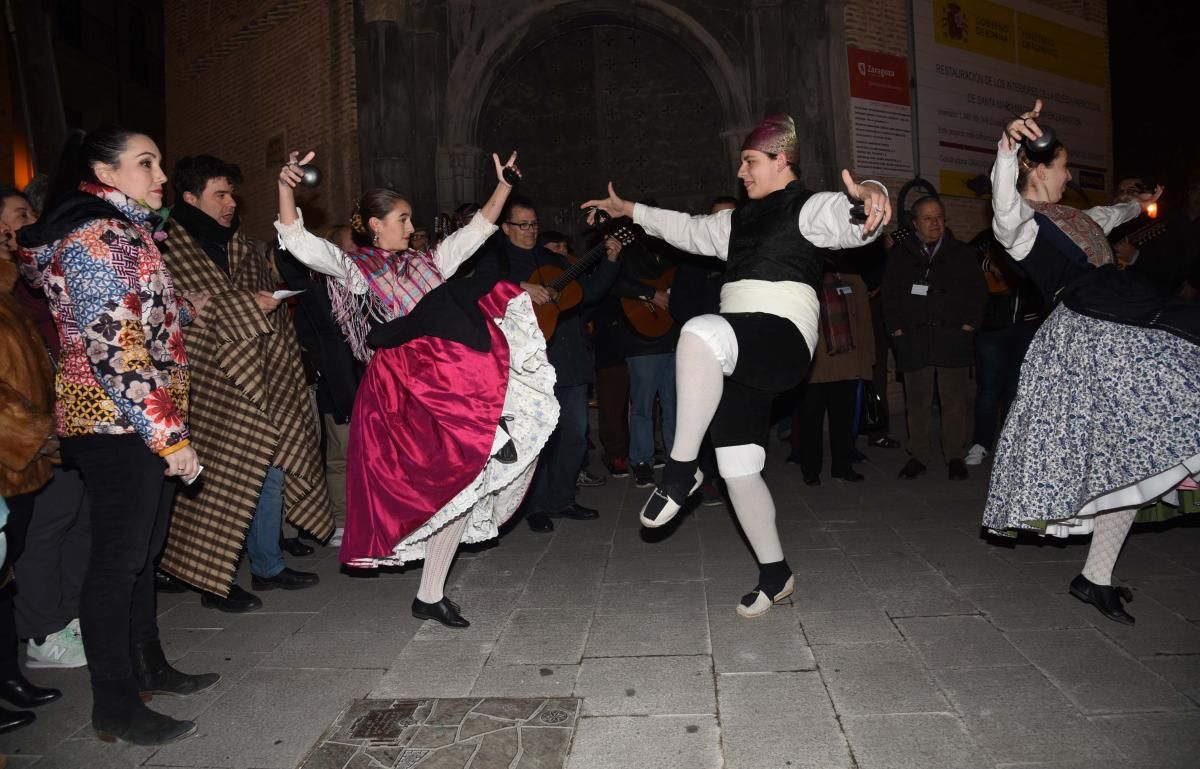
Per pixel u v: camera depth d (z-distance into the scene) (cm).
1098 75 1165
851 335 575
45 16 1271
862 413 673
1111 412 301
